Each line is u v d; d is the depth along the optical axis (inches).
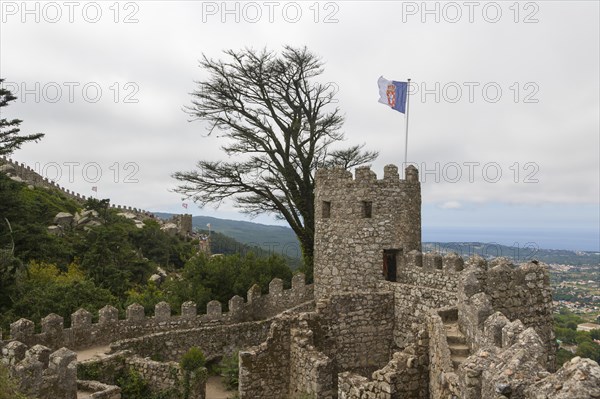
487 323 488.1
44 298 1217.4
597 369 264.5
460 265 871.1
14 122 1872.5
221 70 1434.5
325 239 1103.6
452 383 456.8
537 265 721.6
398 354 616.1
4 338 962.7
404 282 1011.9
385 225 1041.5
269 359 816.9
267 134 1465.3
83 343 1034.1
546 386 282.8
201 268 1384.1
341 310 913.5
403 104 1159.6
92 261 1736.0
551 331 714.8
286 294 1307.8
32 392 684.7
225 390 1004.6
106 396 793.6
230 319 1226.6
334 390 793.6
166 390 877.8
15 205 1608.0
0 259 1245.7
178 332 1093.8
